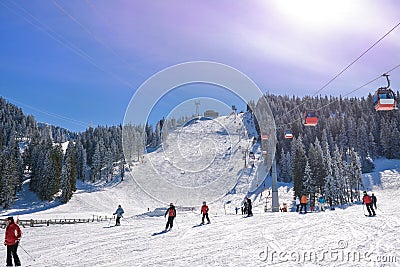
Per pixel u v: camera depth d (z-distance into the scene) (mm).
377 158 76938
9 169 51125
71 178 53250
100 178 61438
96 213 44031
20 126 126938
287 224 11375
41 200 53031
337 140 77750
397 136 75812
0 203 49031
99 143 66562
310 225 10945
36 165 59656
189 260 6457
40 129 148750
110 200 49781
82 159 66938
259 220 12953
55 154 58531
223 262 6148
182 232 10477
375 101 10836
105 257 7098
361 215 13984
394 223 10797
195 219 14969
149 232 10859
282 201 44250
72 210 46812
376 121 86438
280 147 64438
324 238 8344
